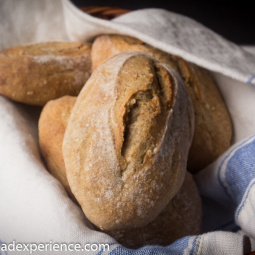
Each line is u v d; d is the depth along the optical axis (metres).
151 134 0.35
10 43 0.48
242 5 0.72
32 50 0.44
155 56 0.42
